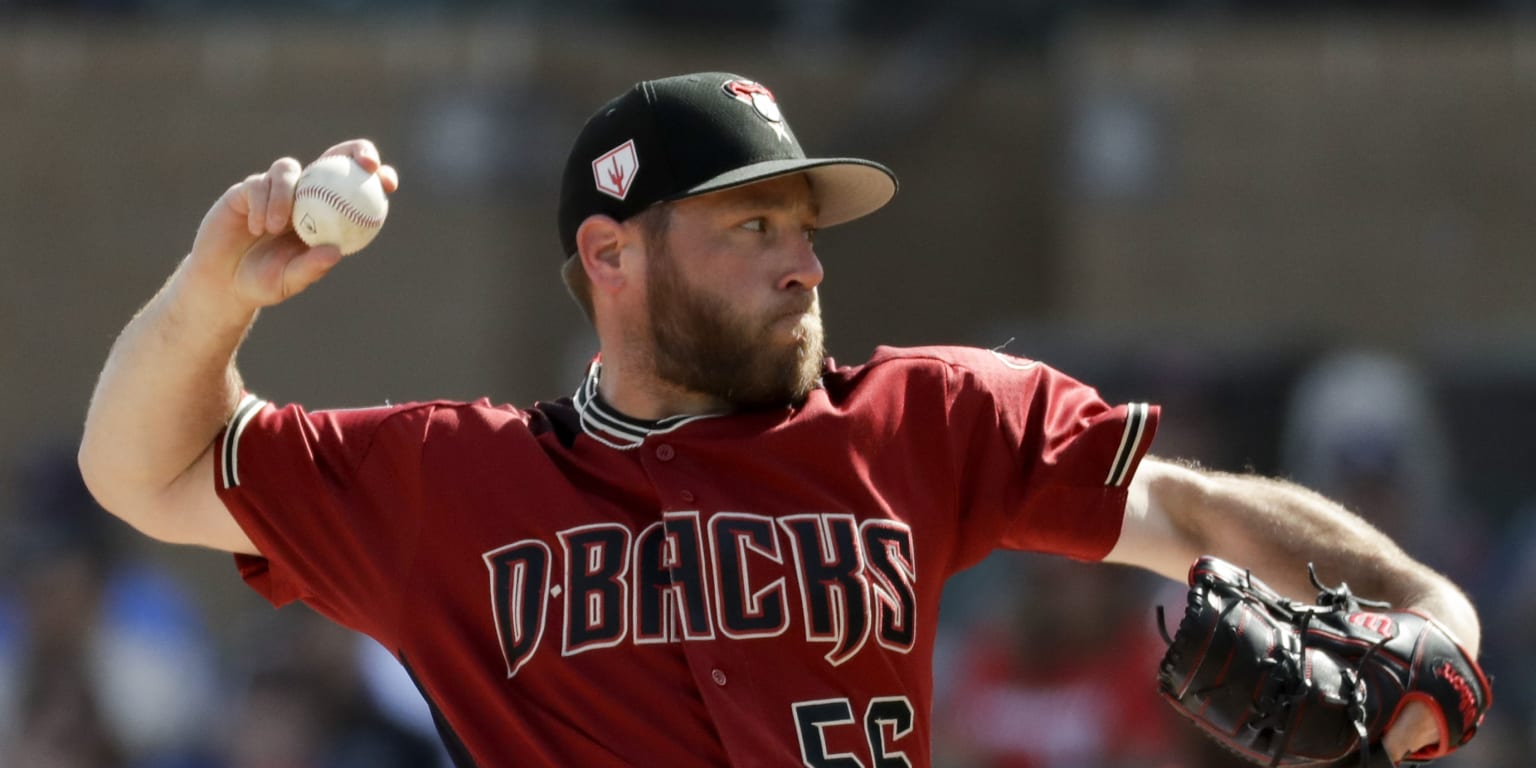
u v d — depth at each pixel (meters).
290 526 11.28
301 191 10.61
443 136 32.97
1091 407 11.45
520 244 33.06
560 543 10.71
